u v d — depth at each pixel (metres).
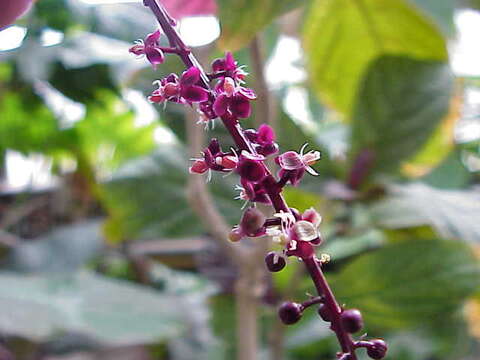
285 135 0.31
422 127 0.31
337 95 0.36
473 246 0.30
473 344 0.44
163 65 0.30
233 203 0.34
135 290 0.39
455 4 0.37
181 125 0.33
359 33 0.33
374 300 0.29
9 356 0.41
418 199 0.29
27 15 0.40
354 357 0.12
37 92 0.44
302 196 0.32
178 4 0.19
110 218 0.42
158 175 0.37
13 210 0.54
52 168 0.54
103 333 0.33
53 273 0.42
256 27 0.20
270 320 0.36
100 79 0.39
